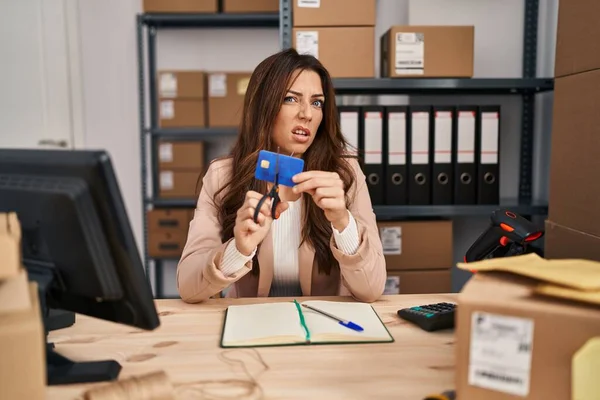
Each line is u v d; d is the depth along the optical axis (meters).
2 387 0.60
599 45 1.12
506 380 0.60
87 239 0.70
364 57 2.05
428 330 0.96
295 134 1.40
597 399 0.56
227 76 2.66
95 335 0.95
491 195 2.12
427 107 2.08
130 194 3.15
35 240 0.76
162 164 2.73
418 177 2.11
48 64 3.08
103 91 3.10
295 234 1.42
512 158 2.49
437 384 0.75
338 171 1.45
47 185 0.71
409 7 2.40
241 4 2.60
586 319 0.56
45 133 3.12
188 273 1.17
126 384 0.66
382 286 1.18
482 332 0.61
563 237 1.27
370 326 0.97
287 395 0.72
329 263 1.40
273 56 1.43
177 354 0.86
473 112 2.08
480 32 2.41
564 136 1.27
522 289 0.65
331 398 0.71
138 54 2.74
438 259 2.13
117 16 3.04
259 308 1.07
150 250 2.73
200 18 2.65
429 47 2.05
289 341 0.90
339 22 2.03
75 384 0.77
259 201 1.09
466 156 2.10
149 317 0.76
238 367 0.81
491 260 0.76
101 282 0.73
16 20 3.06
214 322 1.02
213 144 3.01
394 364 0.82
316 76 1.41
